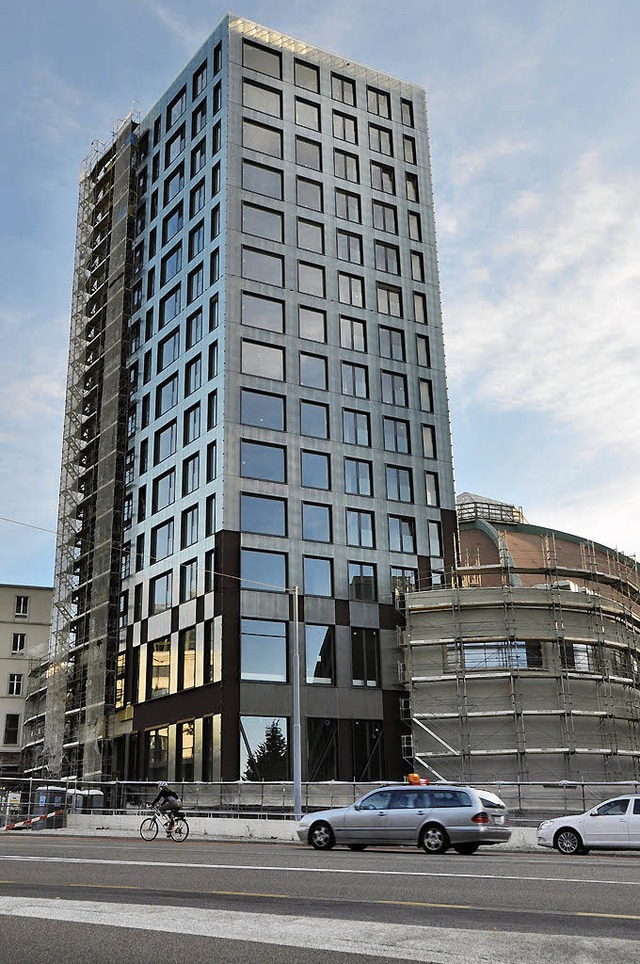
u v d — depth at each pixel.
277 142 66.19
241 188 63.31
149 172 74.50
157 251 70.56
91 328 78.69
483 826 23.70
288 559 56.34
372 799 25.28
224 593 53.50
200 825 36.28
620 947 9.19
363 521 60.38
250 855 21.92
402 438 64.38
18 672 94.31
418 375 66.75
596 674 54.03
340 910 11.69
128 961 8.53
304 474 59.03
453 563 62.91
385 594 58.94
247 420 58.09
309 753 52.78
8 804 49.28
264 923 10.48
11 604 96.19
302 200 65.75
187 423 61.69
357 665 56.41
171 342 66.12
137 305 72.06
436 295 69.88
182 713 54.94
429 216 72.12
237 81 65.94
